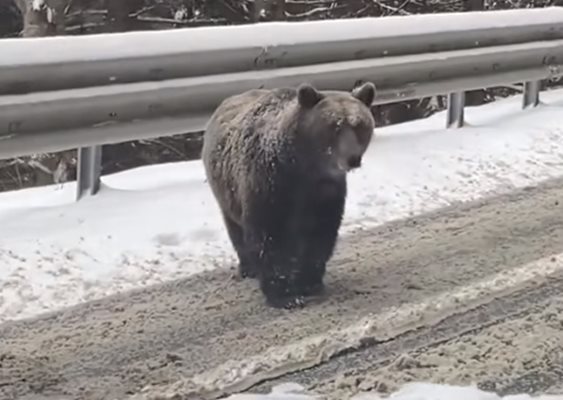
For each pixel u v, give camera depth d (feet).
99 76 26.89
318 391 22.48
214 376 22.80
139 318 24.21
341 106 23.98
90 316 24.23
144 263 25.77
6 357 23.17
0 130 25.95
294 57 29.37
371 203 28.32
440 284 25.22
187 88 27.89
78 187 27.84
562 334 23.80
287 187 24.23
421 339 23.66
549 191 29.25
